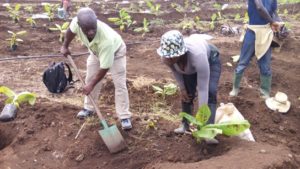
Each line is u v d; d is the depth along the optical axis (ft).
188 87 17.70
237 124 16.88
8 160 17.52
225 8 44.70
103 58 17.20
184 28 35.50
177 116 20.58
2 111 19.70
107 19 37.09
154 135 18.72
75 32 17.89
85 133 18.66
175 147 17.98
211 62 17.12
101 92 22.33
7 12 40.34
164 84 23.43
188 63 16.08
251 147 17.17
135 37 33.12
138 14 39.24
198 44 16.05
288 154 16.75
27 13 39.86
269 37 21.81
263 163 15.75
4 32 32.37
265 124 20.85
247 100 22.21
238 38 33.73
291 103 22.86
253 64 27.25
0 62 26.50
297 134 20.68
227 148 17.47
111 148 17.62
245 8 45.44
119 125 19.13
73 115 19.85
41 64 26.48
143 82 23.34
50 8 38.04
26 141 18.51
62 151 17.89
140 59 28.35
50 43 30.63
